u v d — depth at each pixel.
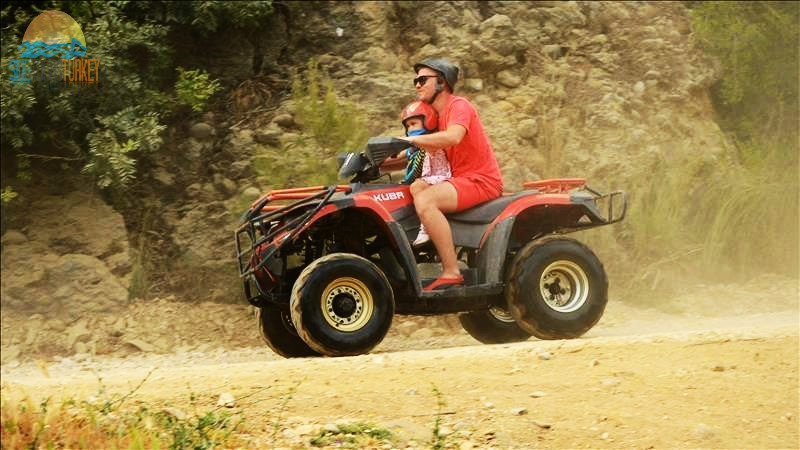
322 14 13.06
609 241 11.26
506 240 7.27
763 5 14.47
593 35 14.09
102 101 11.13
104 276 10.51
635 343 5.90
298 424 4.57
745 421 4.69
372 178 7.56
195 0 12.07
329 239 7.55
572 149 12.41
